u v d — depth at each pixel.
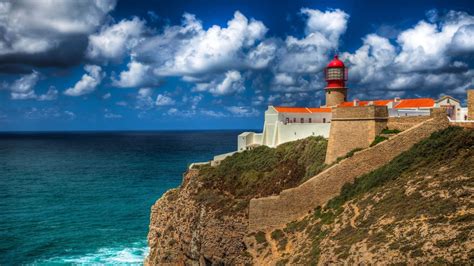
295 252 45.41
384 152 52.44
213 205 61.41
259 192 62.50
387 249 35.25
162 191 134.00
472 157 44.31
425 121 53.12
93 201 120.62
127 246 84.06
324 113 83.44
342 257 37.97
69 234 90.62
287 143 73.31
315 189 52.00
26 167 198.88
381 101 79.62
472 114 58.16
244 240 52.88
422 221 36.75
